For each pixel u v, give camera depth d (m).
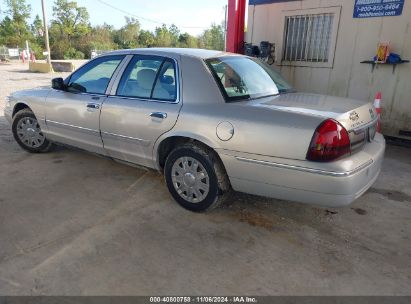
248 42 8.31
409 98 6.23
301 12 7.29
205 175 3.40
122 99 3.93
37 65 24.25
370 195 4.12
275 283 2.62
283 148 2.88
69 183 4.26
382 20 6.26
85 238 3.12
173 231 3.27
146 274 2.67
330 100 3.45
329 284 2.62
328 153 2.75
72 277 2.62
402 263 2.88
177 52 3.73
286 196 3.03
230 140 3.12
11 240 3.06
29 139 5.22
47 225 3.31
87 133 4.33
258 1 7.87
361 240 3.20
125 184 4.26
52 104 4.67
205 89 3.37
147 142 3.73
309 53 7.44
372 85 6.63
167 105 3.55
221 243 3.10
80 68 4.50
